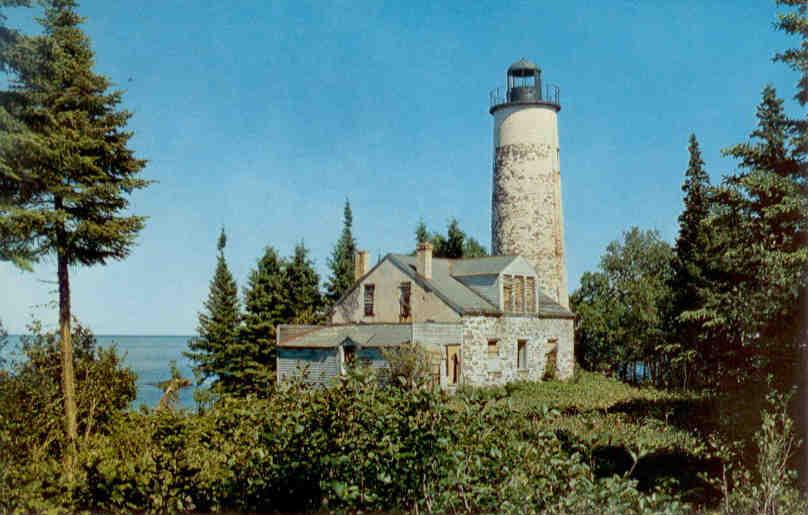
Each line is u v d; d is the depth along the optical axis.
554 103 44.91
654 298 48.66
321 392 10.26
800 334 14.07
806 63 15.75
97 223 21.27
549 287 43.78
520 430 8.63
